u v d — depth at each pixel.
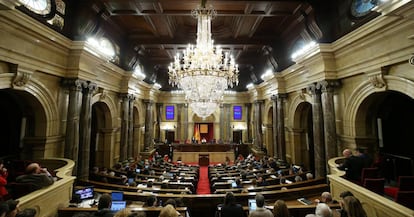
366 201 3.71
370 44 5.75
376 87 5.75
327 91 7.18
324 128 7.29
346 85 6.98
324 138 7.55
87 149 7.54
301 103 9.88
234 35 10.96
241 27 10.04
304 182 6.70
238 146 17.80
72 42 6.85
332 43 6.90
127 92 11.32
